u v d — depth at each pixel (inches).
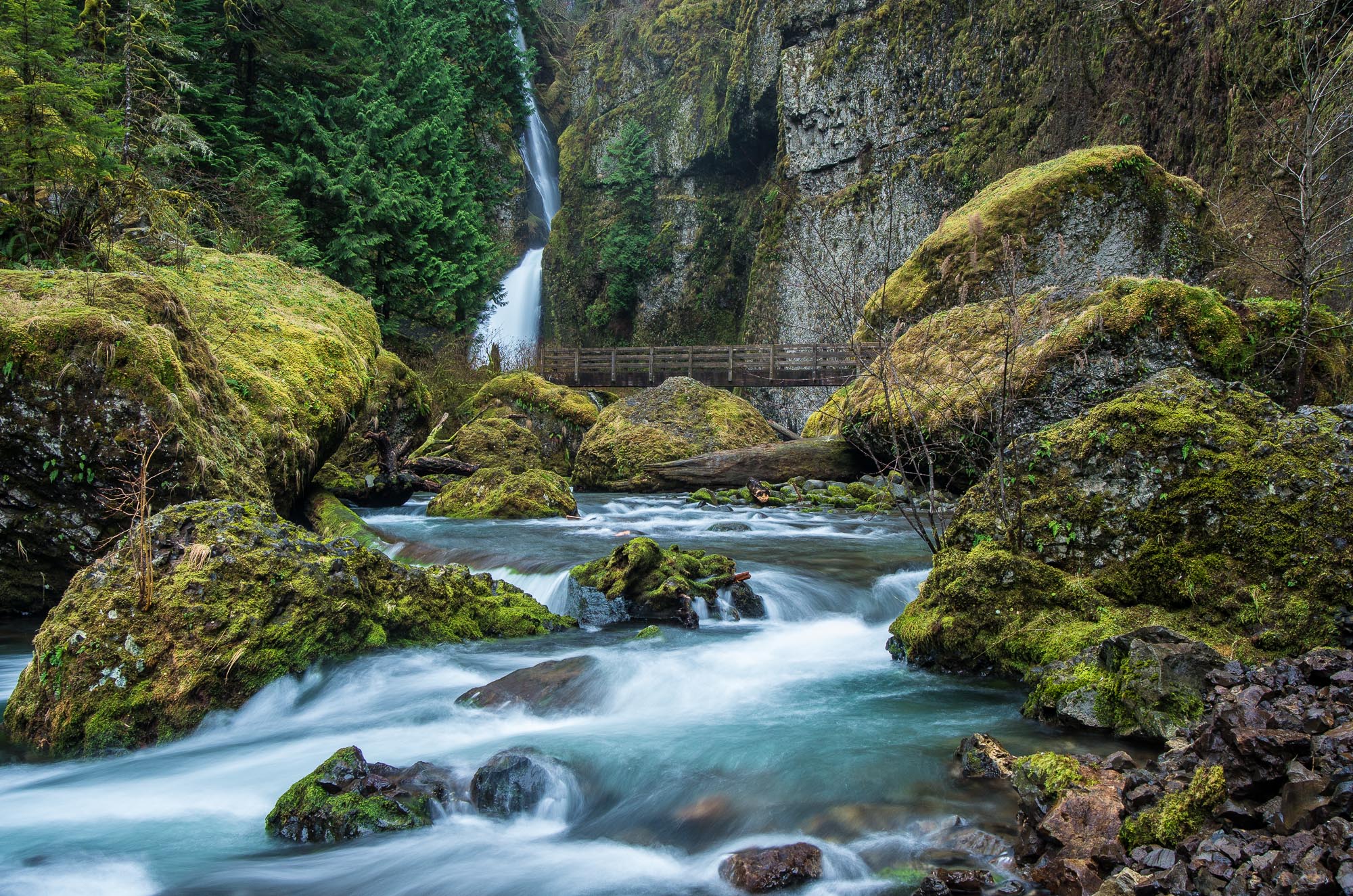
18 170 368.8
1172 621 188.7
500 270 1334.9
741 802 147.6
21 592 284.4
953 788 147.3
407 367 682.2
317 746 184.5
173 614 198.1
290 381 410.6
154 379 280.1
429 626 242.4
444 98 1053.2
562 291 1873.8
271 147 852.0
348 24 957.8
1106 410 213.9
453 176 1020.5
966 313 509.4
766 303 1449.3
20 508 277.1
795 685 211.5
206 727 193.0
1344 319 413.4
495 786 151.8
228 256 520.7
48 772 175.8
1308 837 103.3
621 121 1870.1
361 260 838.5
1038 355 415.8
